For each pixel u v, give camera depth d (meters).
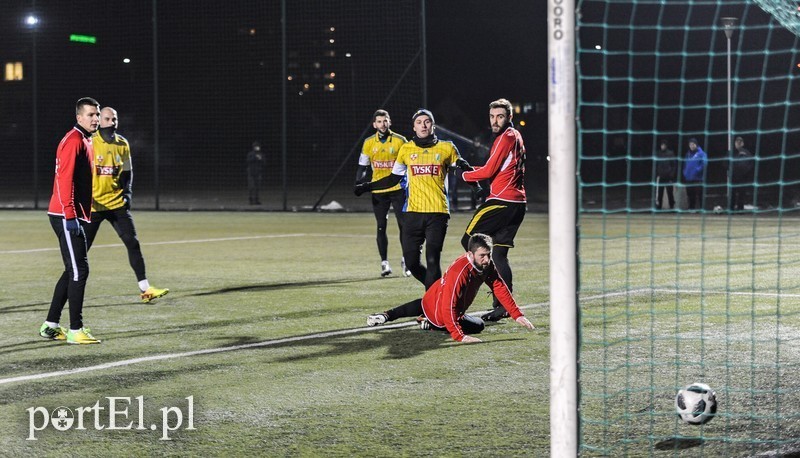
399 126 34.94
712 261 19.16
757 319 12.46
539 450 7.24
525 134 68.88
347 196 45.38
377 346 11.17
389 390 9.10
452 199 35.53
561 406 6.30
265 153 51.94
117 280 17.30
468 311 13.67
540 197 44.34
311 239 25.42
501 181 13.01
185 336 11.94
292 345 11.29
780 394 8.76
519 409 8.38
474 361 10.30
